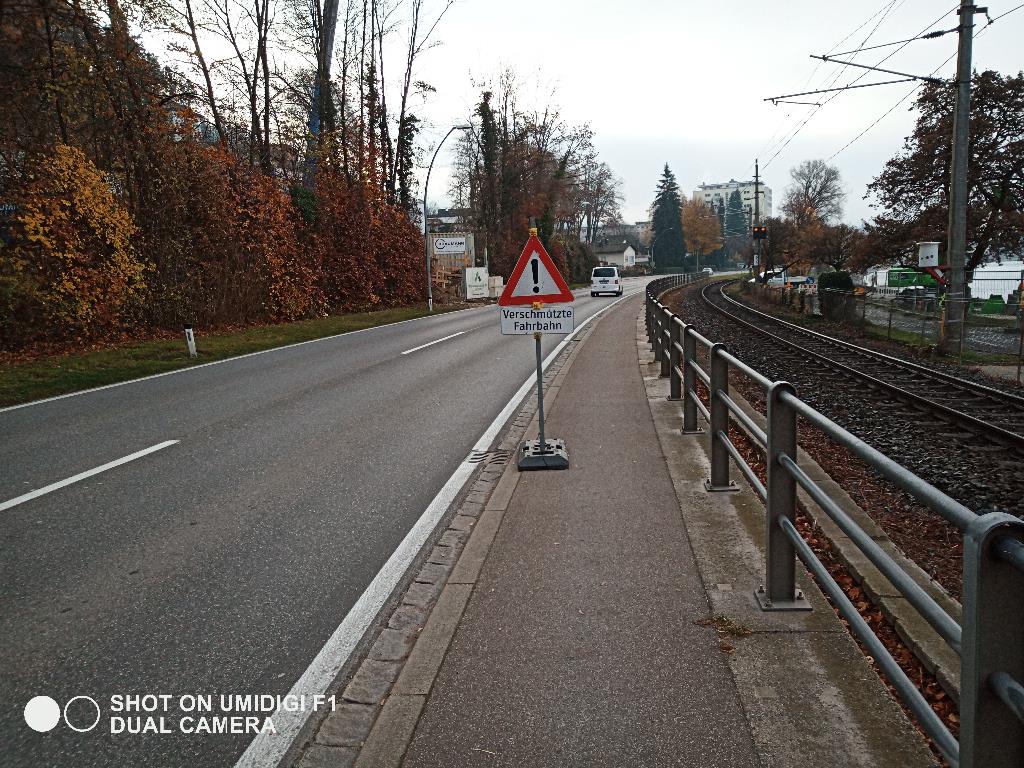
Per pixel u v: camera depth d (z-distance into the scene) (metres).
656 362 13.30
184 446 7.83
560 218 85.62
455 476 6.60
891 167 29.72
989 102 27.05
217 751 2.89
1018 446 8.16
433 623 3.75
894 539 5.16
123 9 19.75
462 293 47.44
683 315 32.53
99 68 19.20
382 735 2.87
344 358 15.56
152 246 20.77
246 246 24.48
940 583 4.35
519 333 6.78
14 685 3.37
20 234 17.38
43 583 4.43
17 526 5.42
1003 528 1.66
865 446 2.54
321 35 31.89
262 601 4.17
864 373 14.23
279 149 29.44
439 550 4.88
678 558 4.42
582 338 19.17
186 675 3.43
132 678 3.41
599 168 97.94
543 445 6.79
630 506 5.43
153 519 5.54
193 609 4.08
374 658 3.54
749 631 3.50
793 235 54.81
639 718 2.88
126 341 19.25
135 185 20.89
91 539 5.14
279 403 10.30
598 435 7.82
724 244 154.12
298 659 3.56
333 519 5.50
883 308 26.64
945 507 1.87
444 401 10.34
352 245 32.34
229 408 9.98
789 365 15.80
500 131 59.06
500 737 2.81
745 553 4.46
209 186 22.59
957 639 1.84
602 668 3.25
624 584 4.10
